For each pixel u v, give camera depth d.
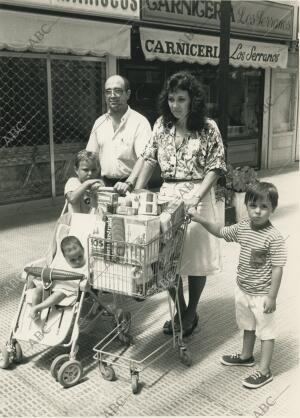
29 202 8.19
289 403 3.05
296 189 9.64
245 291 3.25
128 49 7.97
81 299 3.28
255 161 12.30
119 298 4.07
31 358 3.58
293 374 3.39
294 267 5.45
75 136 8.73
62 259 3.51
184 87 3.40
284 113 12.82
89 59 8.50
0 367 3.44
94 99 8.85
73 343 3.24
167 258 3.24
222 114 6.42
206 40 9.23
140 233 2.96
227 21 6.16
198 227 3.60
